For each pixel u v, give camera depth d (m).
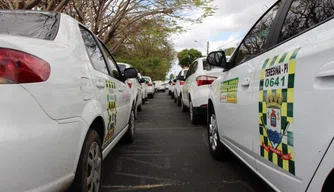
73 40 2.69
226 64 3.88
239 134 3.09
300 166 1.82
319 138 1.63
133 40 19.34
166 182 3.54
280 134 2.09
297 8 2.36
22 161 1.60
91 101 2.57
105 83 3.23
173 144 5.52
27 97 1.70
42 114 1.77
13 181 1.57
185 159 4.52
